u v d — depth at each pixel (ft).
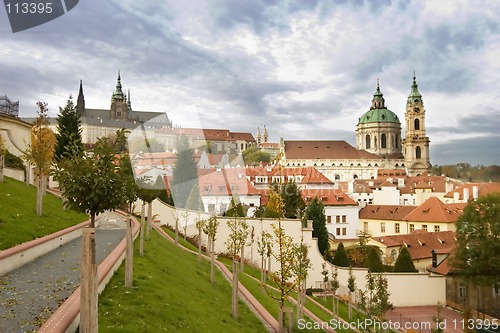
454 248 155.84
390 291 158.40
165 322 56.90
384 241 197.98
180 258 112.27
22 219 88.58
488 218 146.41
